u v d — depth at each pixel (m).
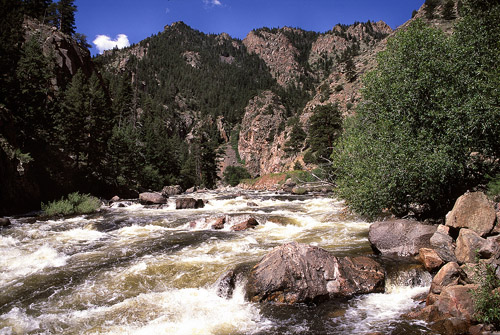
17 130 33.06
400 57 14.02
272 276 7.66
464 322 5.69
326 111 59.69
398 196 12.73
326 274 7.78
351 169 14.38
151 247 12.75
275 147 122.25
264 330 6.17
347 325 6.18
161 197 33.00
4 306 7.62
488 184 12.36
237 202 32.12
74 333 6.29
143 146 68.75
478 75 12.52
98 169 42.84
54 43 76.69
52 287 8.72
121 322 6.67
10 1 65.69
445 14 97.06
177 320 6.69
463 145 11.45
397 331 5.75
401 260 9.23
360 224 16.31
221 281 8.21
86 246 13.45
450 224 9.15
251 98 186.00
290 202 31.11
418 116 12.93
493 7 14.02
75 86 50.75
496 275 6.31
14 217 23.56
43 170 33.31
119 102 90.50
